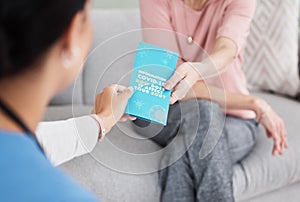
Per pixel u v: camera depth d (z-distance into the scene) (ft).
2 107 1.57
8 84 1.56
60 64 1.69
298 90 6.70
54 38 1.54
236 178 5.06
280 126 5.21
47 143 3.51
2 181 1.45
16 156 1.51
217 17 5.03
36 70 1.56
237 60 5.44
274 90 6.79
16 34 1.47
